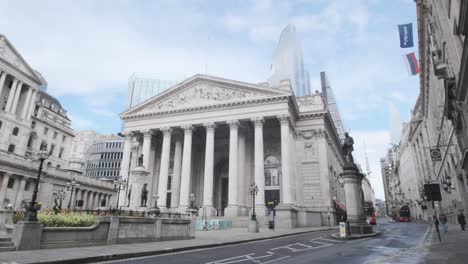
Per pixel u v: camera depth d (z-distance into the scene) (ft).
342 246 65.10
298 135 190.70
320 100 195.00
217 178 217.15
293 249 61.52
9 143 209.87
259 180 159.12
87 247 56.80
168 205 209.46
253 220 111.96
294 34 528.63
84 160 420.77
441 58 90.89
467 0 34.99
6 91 215.51
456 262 39.04
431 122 190.49
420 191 262.88
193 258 49.62
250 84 176.45
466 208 129.08
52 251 50.08
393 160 506.48
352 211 94.48
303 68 528.22
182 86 193.77
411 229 125.08
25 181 170.71
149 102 199.31
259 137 167.32
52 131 270.46
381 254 51.42
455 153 120.88
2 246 49.24
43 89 381.81
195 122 183.21
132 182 102.94
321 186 177.88
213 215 163.02
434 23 98.37
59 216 61.41
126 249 55.42
